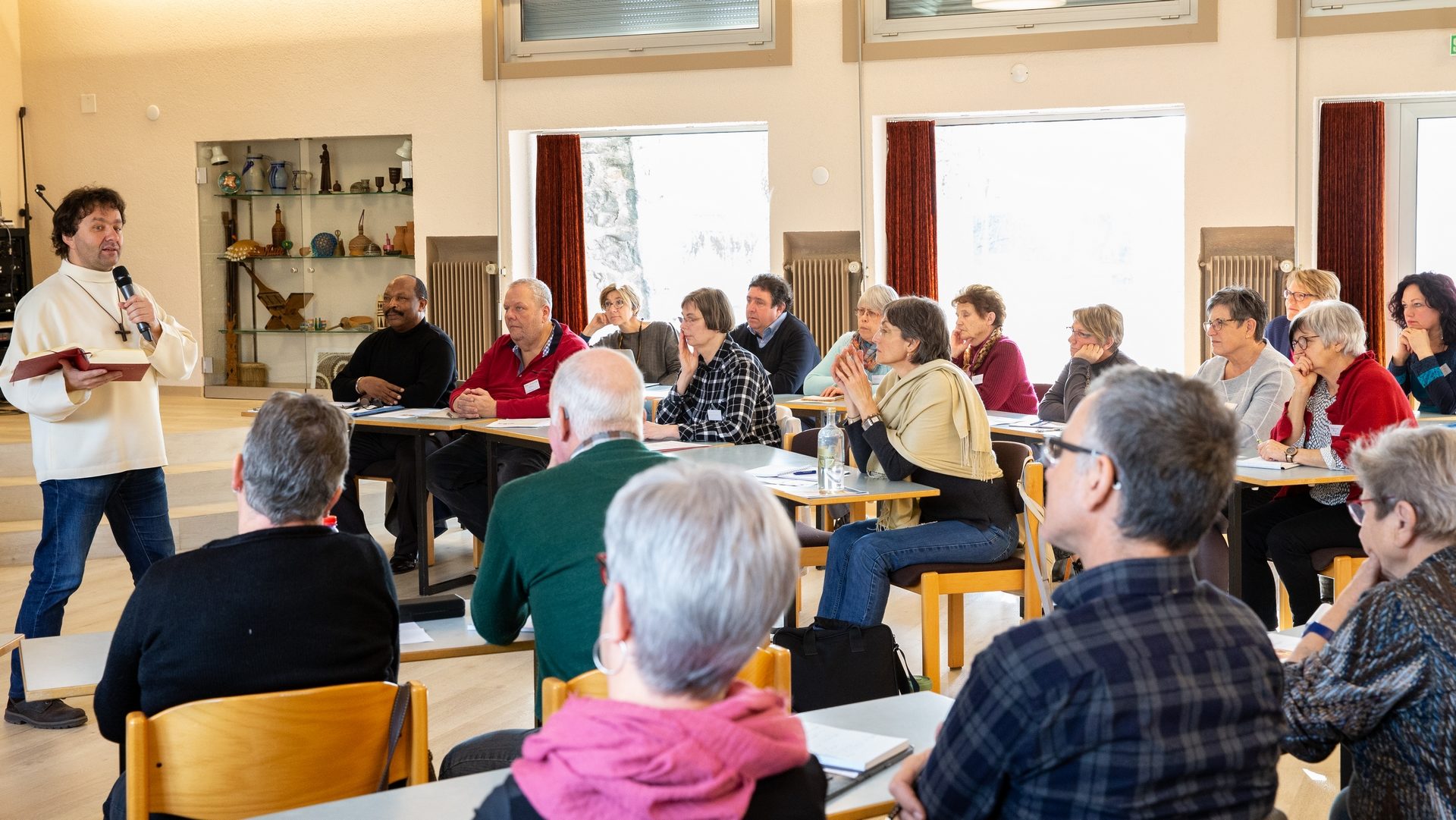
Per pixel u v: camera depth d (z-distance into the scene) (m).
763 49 7.37
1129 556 1.38
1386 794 1.81
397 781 1.99
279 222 8.42
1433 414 5.20
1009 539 3.85
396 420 5.27
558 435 2.41
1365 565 2.02
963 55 7.05
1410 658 1.74
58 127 8.70
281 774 1.85
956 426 3.83
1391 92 6.48
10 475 6.39
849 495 3.63
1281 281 6.70
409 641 2.48
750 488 1.20
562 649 2.16
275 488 2.04
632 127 7.74
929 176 7.26
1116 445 1.37
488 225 7.94
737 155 7.80
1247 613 1.41
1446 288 5.26
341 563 2.07
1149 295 7.18
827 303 7.43
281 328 8.50
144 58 8.49
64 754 3.50
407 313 5.97
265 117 8.30
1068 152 7.22
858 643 3.22
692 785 1.10
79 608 5.02
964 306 5.82
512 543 2.23
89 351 3.77
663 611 1.14
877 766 1.70
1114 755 1.29
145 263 8.66
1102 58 6.85
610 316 7.22
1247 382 4.59
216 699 1.81
